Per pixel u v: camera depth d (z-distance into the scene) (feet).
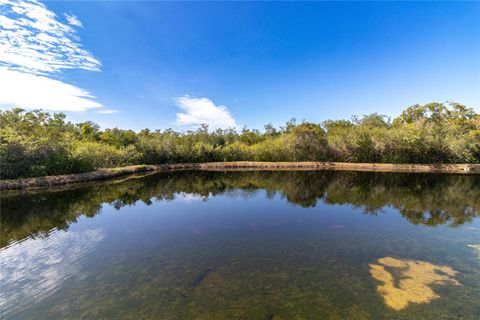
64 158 74.02
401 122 149.07
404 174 81.10
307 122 125.70
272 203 46.03
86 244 26.58
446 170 89.92
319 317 14.15
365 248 24.22
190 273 19.71
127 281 18.66
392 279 18.22
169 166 122.01
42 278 19.35
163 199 51.06
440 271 19.36
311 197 50.37
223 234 29.27
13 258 23.17
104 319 14.43
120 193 57.52
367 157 111.24
